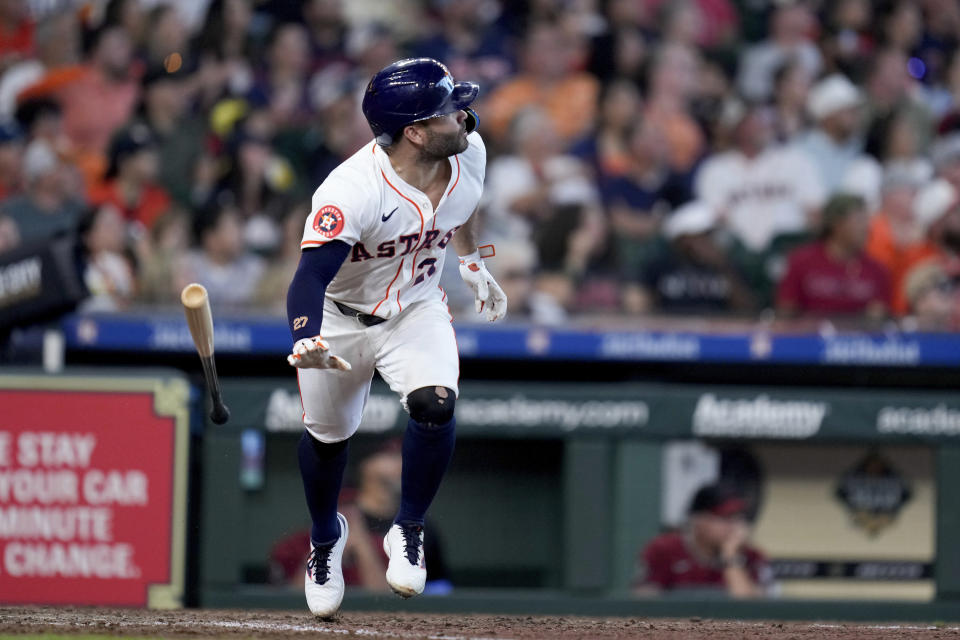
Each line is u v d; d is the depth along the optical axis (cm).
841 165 3481
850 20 3603
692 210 3412
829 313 3366
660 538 2836
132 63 3419
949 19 3644
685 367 3312
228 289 3316
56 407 2256
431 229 1393
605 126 3459
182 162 3362
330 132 3438
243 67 3450
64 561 2242
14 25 3406
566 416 2842
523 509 2934
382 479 2797
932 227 3441
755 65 3553
